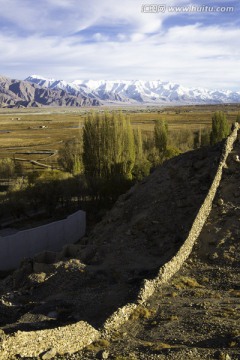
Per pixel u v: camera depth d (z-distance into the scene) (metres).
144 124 170.00
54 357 16.27
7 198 47.62
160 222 29.52
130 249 27.61
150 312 20.44
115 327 19.25
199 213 28.22
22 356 15.80
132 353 16.55
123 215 32.38
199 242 27.48
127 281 23.53
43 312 20.95
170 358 15.84
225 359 15.59
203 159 34.75
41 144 121.44
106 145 53.44
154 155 63.12
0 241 33.47
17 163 78.69
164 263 24.45
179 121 186.75
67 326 17.52
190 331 18.20
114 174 51.66
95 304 21.44
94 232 32.31
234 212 29.03
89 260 27.39
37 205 48.41
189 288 22.97
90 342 17.95
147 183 35.41
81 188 49.41
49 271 25.78
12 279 27.38
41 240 36.75
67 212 48.53
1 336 15.63
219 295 21.81
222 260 25.50
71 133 151.50
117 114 55.47
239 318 18.83
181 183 33.00
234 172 32.25
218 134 67.62
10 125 192.50
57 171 63.34
